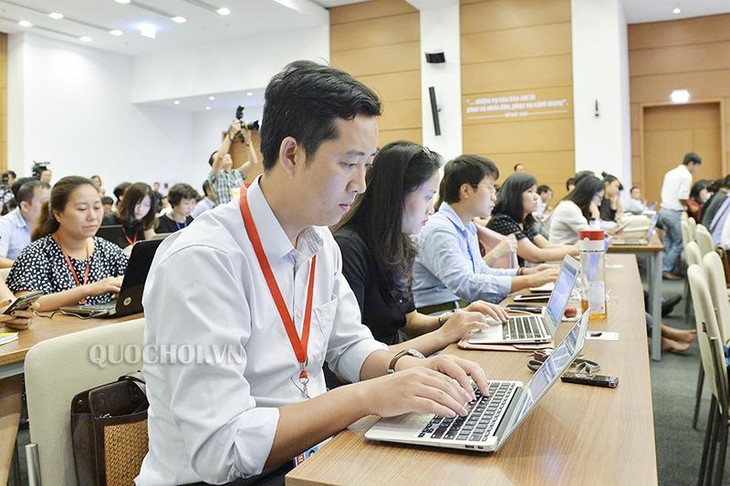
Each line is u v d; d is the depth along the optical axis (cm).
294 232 106
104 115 1155
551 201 825
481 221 425
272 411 92
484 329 167
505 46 841
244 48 1045
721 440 189
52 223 251
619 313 191
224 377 90
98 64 1141
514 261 310
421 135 894
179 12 905
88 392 129
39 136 1061
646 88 1002
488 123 855
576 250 344
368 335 132
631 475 79
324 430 91
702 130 993
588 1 800
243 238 101
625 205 807
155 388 98
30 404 126
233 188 566
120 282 230
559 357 104
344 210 101
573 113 812
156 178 1259
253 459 87
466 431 90
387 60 913
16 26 994
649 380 121
